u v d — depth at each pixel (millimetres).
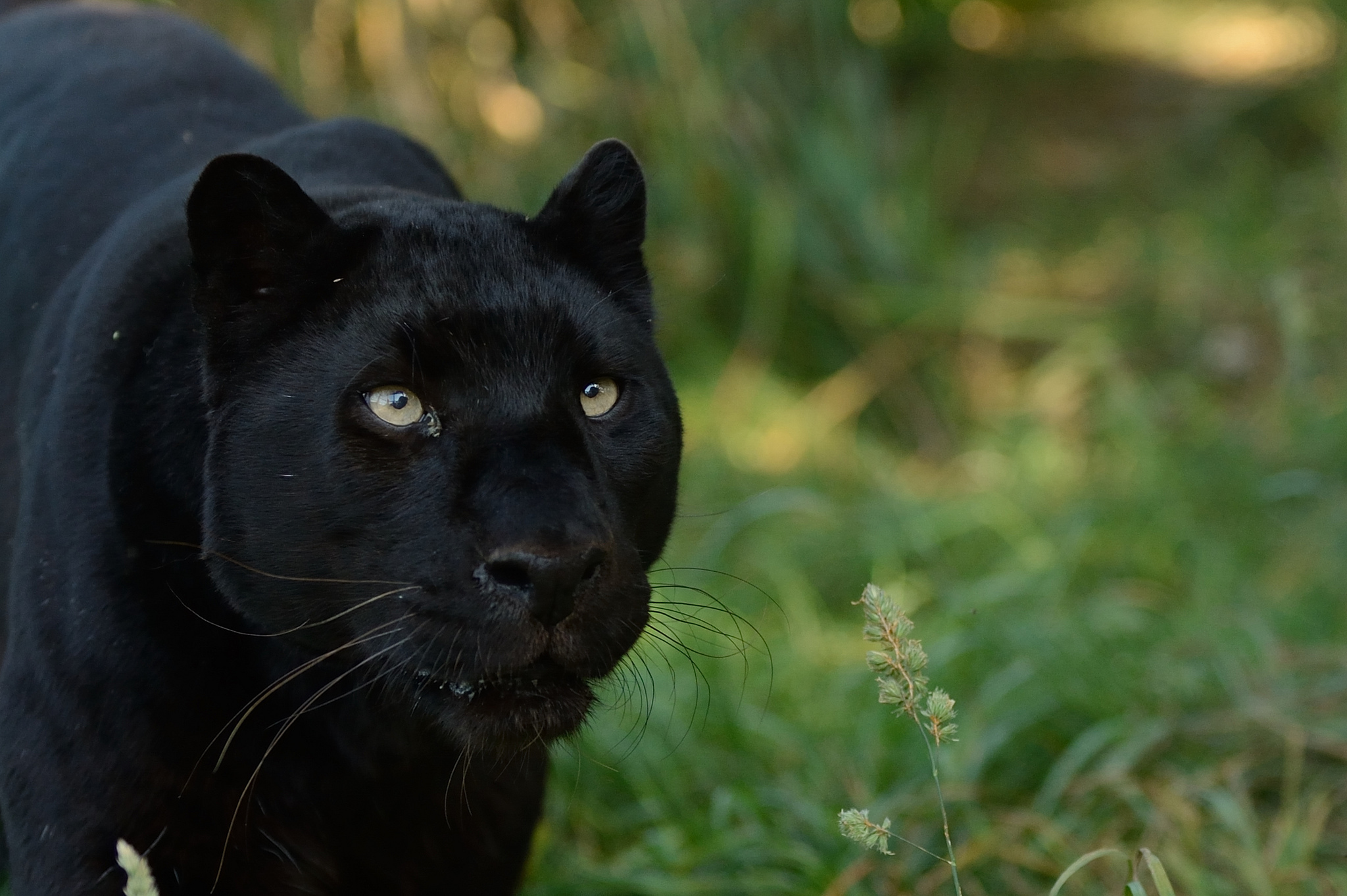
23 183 6230
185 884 4883
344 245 4613
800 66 13703
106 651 4730
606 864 7004
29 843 4797
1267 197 15086
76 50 6730
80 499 4859
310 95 11898
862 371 12508
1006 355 13086
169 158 6035
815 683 8305
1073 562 9633
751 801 6832
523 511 4172
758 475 11203
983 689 7707
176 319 4941
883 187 13641
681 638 8484
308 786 5070
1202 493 10680
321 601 4508
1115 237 14883
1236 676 7770
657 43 12680
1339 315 12953
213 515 4547
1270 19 19969
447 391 4426
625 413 4785
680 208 12625
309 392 4465
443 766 5332
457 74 12695
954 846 6602
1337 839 6602
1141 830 6805
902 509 10305
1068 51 19375
